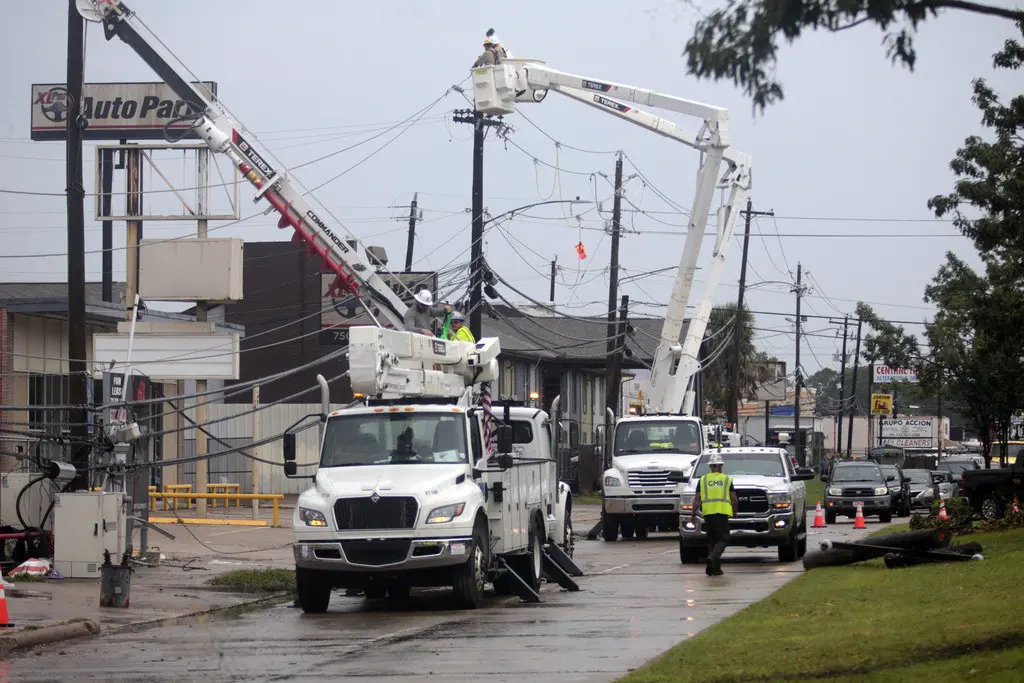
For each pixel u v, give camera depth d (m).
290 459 55.00
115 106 125.81
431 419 54.50
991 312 85.06
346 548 50.72
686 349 104.38
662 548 91.50
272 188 88.62
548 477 65.88
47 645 42.38
